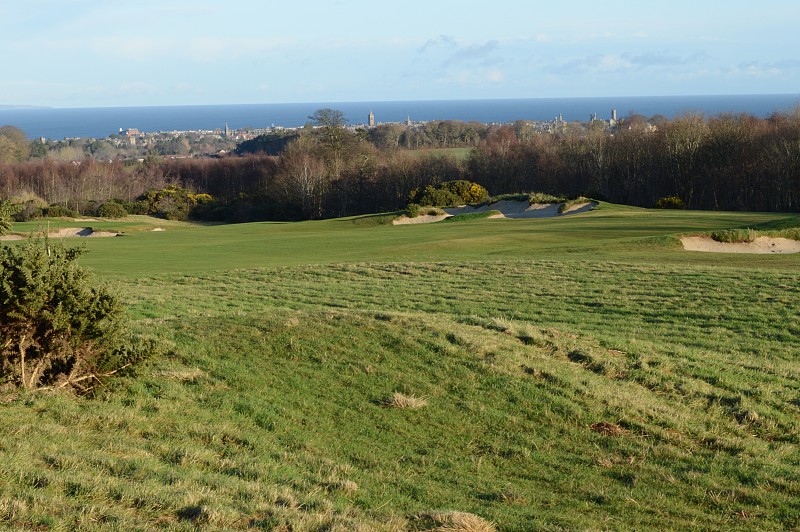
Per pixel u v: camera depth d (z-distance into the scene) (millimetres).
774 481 9031
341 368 12547
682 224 45625
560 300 22953
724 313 20344
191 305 22094
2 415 9484
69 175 112875
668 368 13500
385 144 153125
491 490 8656
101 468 8148
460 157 120938
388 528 7027
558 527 7445
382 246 41188
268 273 29984
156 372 12023
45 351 10656
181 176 123750
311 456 9469
